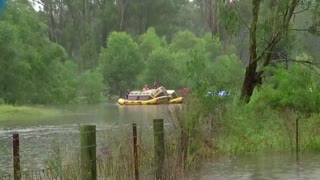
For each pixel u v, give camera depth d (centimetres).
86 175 3916
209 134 6944
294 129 7862
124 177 4847
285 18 9806
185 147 5734
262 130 8256
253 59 9888
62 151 6575
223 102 7731
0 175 6006
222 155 7112
